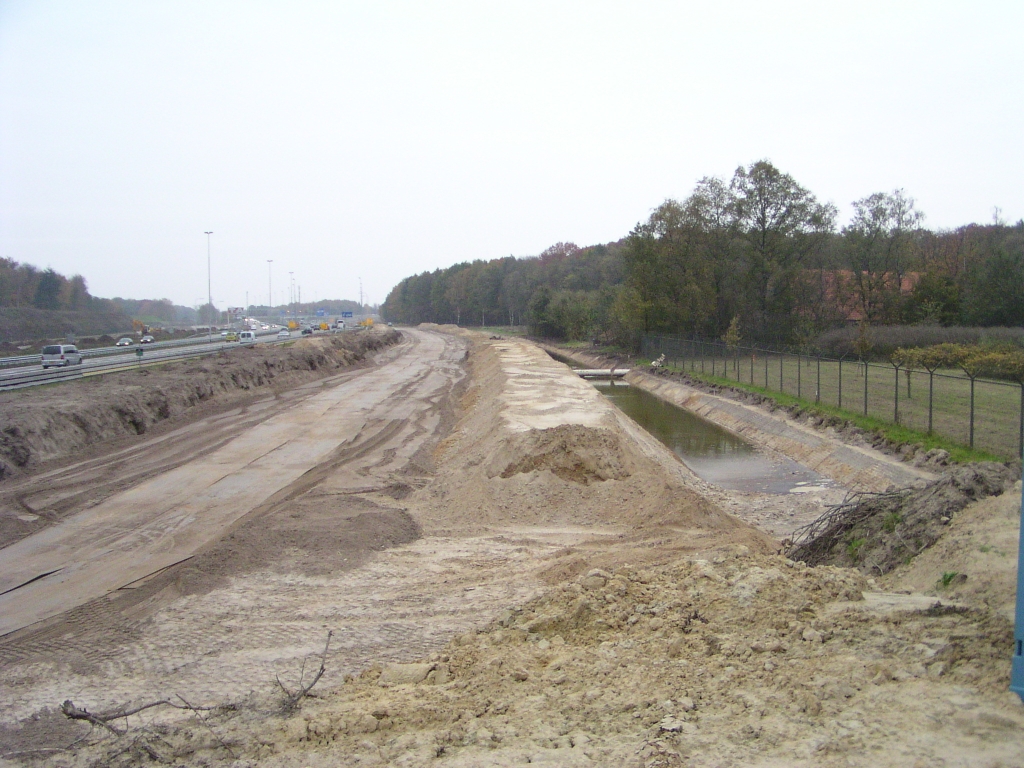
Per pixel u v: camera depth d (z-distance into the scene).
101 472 20.45
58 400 25.92
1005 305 50.22
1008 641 6.93
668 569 10.44
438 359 64.75
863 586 9.53
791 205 56.69
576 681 7.61
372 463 21.92
